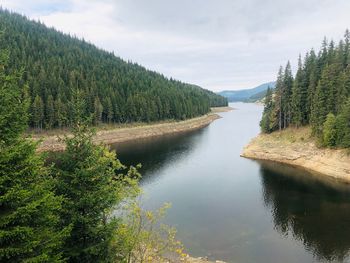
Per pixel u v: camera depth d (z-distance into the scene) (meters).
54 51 152.75
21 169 10.86
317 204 38.91
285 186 46.84
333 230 31.47
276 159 64.31
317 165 55.97
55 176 13.78
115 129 104.81
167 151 76.31
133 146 84.94
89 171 13.66
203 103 178.38
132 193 17.77
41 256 9.95
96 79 129.62
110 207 14.91
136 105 122.81
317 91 62.69
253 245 28.78
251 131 111.38
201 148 80.12
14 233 9.56
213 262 25.59
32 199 10.80
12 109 10.92
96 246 13.08
